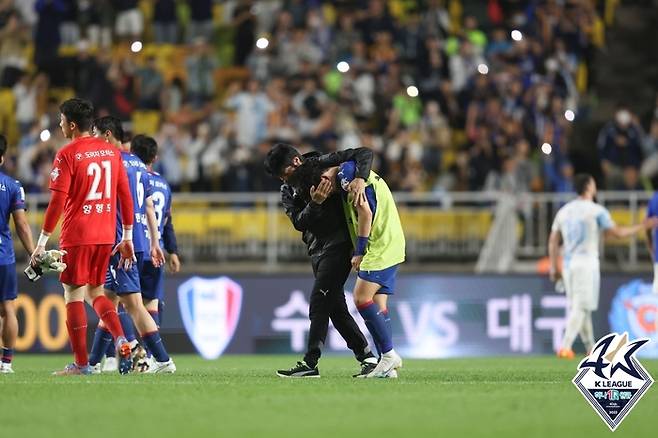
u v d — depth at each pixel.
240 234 68.25
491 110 77.31
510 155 74.25
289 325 64.25
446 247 67.50
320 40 83.88
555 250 54.78
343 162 35.25
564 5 86.31
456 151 80.12
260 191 72.94
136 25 86.62
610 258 67.19
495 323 64.38
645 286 64.12
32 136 75.56
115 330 38.38
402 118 79.69
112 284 39.78
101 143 37.88
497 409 26.64
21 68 84.44
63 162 37.06
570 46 85.00
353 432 22.61
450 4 91.62
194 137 76.19
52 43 84.56
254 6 88.25
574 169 76.88
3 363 41.09
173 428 23.05
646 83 89.69
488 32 89.38
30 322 63.25
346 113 78.06
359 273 36.12
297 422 24.12
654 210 52.34
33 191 73.50
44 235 36.94
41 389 31.52
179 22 89.31
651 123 85.00
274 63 82.94
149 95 80.50
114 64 80.38
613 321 63.94
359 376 37.38
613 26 92.12
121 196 38.25
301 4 85.62
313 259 36.94
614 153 73.81
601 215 53.69
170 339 63.72
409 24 84.38
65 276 37.78
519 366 50.12
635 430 23.64
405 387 32.75
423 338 64.19
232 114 77.81
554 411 26.41
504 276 64.56
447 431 22.84
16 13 85.44
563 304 64.50
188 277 63.88
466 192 73.50
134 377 37.09
